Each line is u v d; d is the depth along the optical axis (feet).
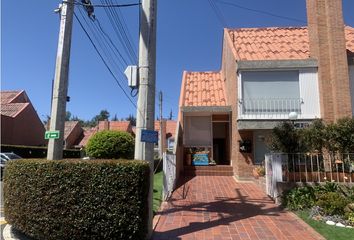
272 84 54.24
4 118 119.03
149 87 27.63
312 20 55.72
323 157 39.75
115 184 22.75
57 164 23.56
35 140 138.51
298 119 52.37
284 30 66.95
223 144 72.13
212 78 77.97
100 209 22.61
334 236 26.25
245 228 28.53
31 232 23.86
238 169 54.70
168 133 138.21
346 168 39.04
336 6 53.31
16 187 25.12
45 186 23.56
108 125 174.60
